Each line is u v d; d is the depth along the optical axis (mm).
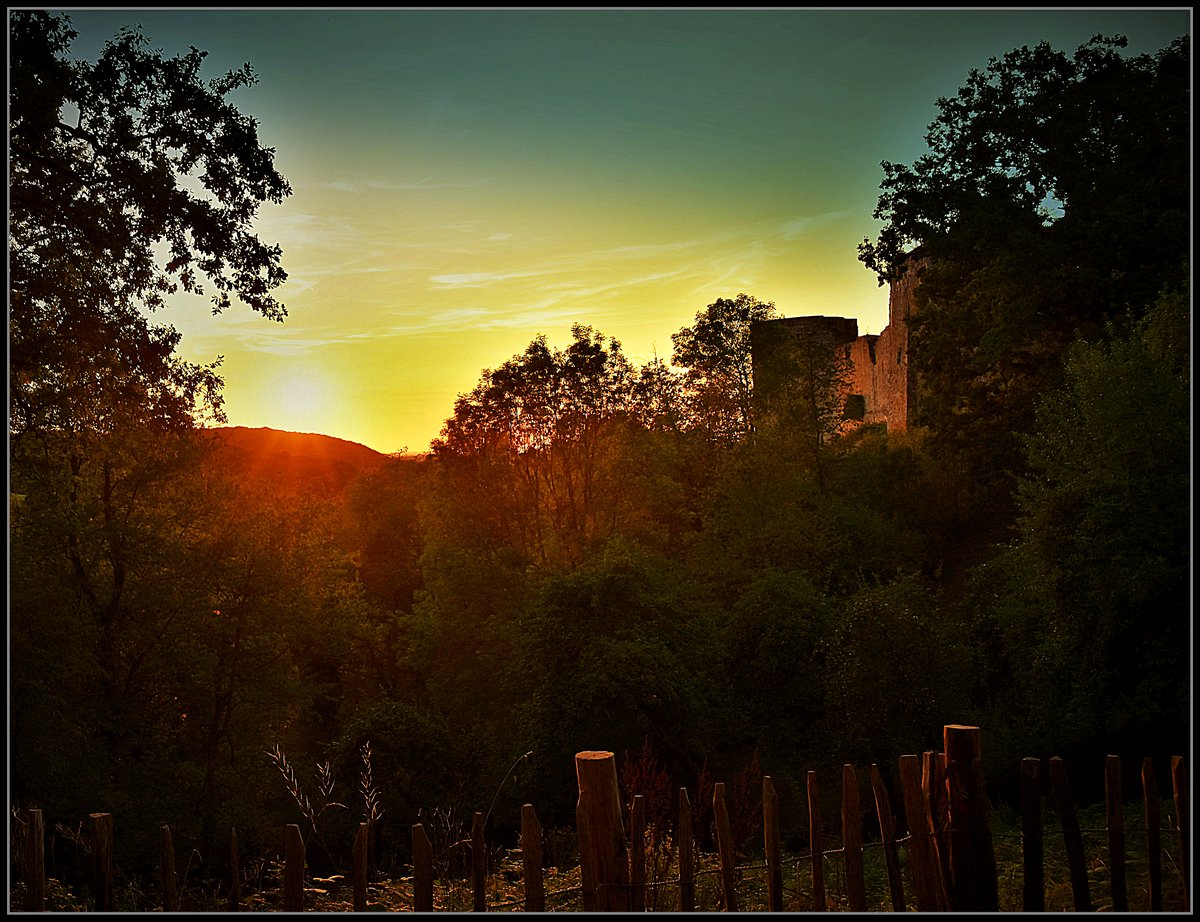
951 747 4562
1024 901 4605
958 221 28125
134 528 23547
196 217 16531
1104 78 27312
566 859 10383
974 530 37250
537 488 40812
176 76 16125
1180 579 15383
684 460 42812
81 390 17609
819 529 34406
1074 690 17172
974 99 28656
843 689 20078
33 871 4035
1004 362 29328
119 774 22203
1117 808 4789
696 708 23156
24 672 18938
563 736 23438
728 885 4484
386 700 28328
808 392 40844
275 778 25500
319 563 29375
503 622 34219
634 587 25688
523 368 40375
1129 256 26219
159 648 23922
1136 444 16406
